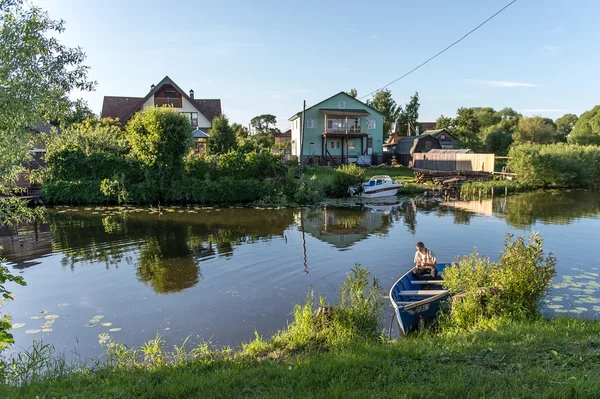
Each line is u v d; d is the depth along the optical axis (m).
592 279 10.97
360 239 16.84
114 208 26.09
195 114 48.12
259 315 9.16
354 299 8.37
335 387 4.87
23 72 7.97
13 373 5.95
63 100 8.82
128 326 8.68
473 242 16.00
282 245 15.82
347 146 49.91
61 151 28.34
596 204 26.91
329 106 52.09
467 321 7.92
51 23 8.35
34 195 27.84
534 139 69.19
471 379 4.88
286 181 29.95
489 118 104.50
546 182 37.09
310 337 7.55
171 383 5.27
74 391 4.98
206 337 8.12
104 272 12.48
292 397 4.67
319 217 22.83
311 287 10.68
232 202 28.50
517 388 4.52
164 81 46.44
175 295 10.49
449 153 43.84
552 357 5.57
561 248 14.59
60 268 12.98
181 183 28.14
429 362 5.64
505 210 24.59
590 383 4.48
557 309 8.82
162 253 14.71
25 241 16.75
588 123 83.50
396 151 58.47
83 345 7.86
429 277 10.63
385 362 5.73
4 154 8.16
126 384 5.32
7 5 7.99
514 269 8.20
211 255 14.36
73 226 20.00
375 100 83.50
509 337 6.66
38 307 9.79
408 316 7.90
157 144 27.67
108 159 28.59
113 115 47.84
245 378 5.45
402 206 26.98
